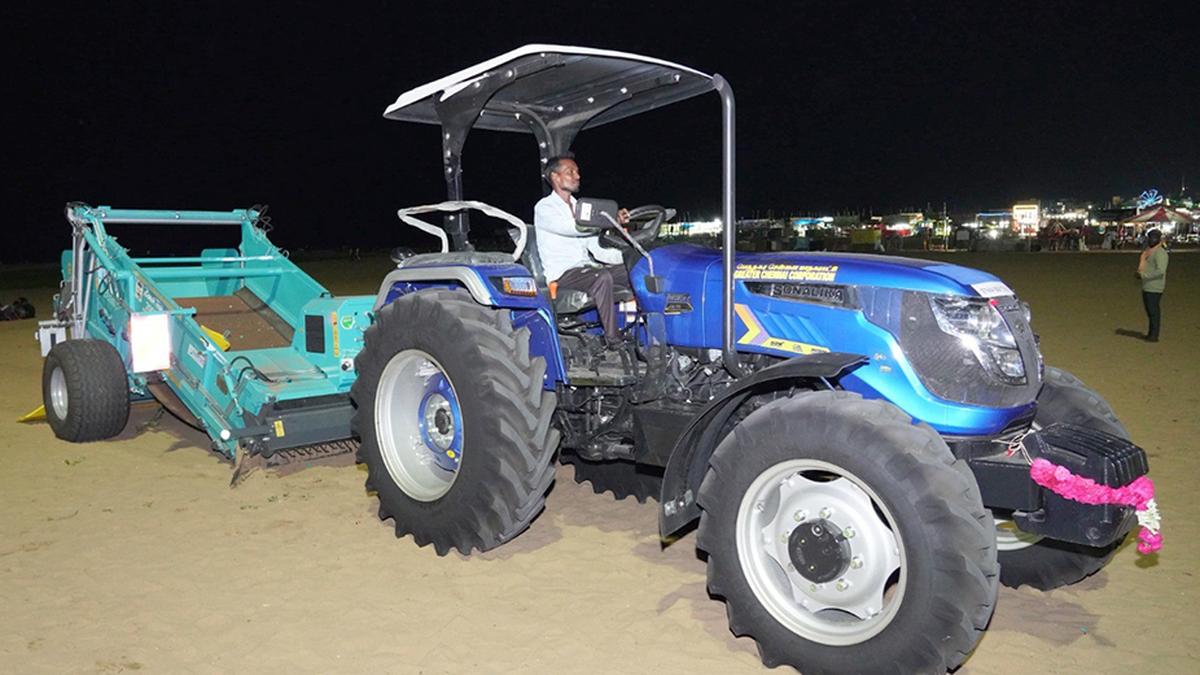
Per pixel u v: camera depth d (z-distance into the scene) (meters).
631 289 4.90
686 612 4.28
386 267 36.97
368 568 4.79
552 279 5.26
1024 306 4.16
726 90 4.16
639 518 5.64
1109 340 12.85
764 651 3.76
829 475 3.94
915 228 78.62
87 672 3.67
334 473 6.59
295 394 6.00
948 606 3.27
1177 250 47.31
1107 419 4.34
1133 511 3.64
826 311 4.15
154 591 4.47
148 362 6.45
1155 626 4.08
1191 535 5.15
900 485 3.36
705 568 4.82
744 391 4.12
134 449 7.11
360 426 5.31
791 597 3.78
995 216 92.19
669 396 4.72
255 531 5.34
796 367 3.78
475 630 4.07
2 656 3.81
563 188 5.29
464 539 4.79
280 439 5.92
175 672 3.68
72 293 7.70
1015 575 4.50
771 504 3.86
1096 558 4.24
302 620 4.16
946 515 3.29
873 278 4.09
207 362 6.20
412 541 5.19
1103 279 24.56
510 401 4.65
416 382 5.28
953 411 3.84
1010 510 3.97
